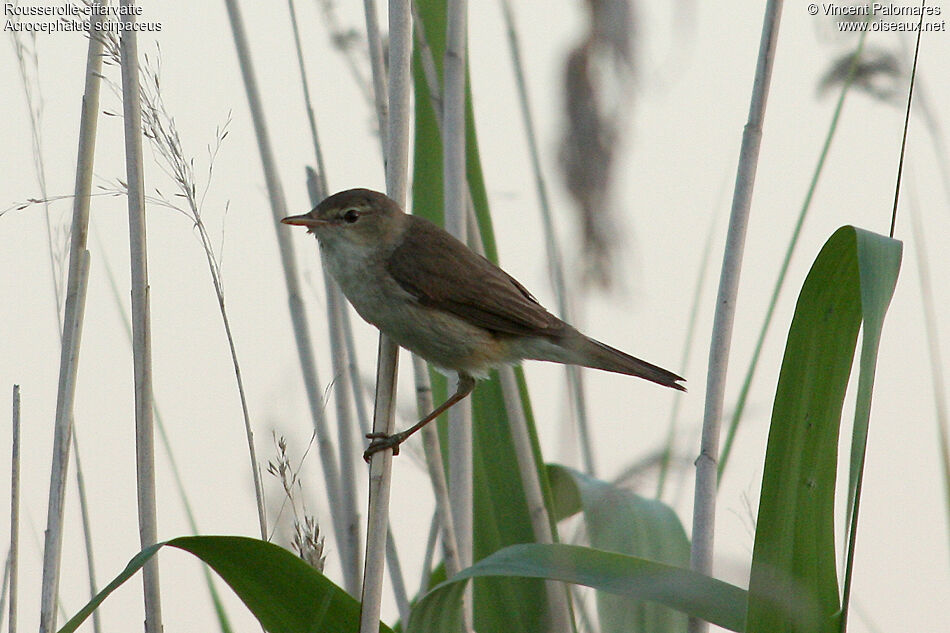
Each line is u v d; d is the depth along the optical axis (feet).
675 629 18.08
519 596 21.39
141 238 20.34
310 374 24.76
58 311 22.59
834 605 15.01
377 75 23.34
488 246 25.30
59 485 20.38
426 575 22.82
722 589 15.24
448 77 22.72
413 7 24.21
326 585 16.97
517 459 22.82
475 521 23.25
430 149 25.38
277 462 18.56
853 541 13.48
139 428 20.10
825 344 14.88
